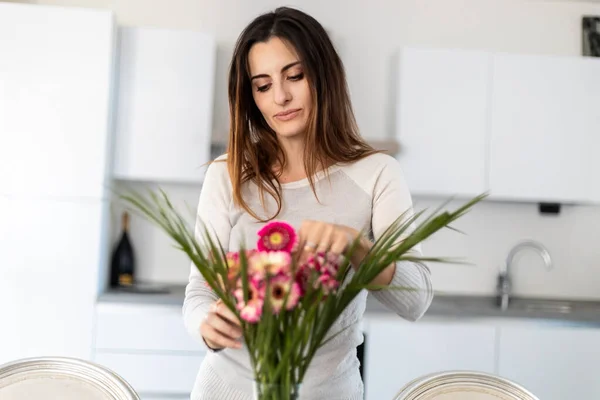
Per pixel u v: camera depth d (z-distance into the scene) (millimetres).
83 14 3303
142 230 3830
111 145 3457
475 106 3600
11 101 3273
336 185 1610
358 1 3891
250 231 1611
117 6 3809
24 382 1562
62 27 3295
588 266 4016
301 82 1557
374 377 3270
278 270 1003
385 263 1046
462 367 3309
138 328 3256
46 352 3240
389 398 3268
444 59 3588
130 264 3686
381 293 1390
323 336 1042
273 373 1008
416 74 3580
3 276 3252
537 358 3336
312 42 1557
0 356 3236
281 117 1569
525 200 3682
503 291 3809
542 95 3625
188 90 3492
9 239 3256
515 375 3326
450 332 3303
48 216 3271
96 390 1565
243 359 1547
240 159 1614
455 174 3596
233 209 1640
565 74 3629
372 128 3900
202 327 1195
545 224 4031
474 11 3957
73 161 3289
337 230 1117
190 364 3266
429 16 3934
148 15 3818
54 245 3268
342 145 1636
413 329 3291
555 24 3990
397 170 1638
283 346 1013
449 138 3592
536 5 3984
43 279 3258
